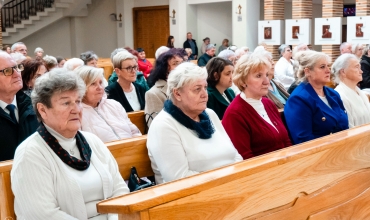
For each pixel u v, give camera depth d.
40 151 2.38
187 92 2.99
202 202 1.93
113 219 2.51
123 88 4.99
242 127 3.48
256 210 2.21
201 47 17.58
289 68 9.21
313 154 2.56
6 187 2.50
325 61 4.00
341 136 2.86
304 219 2.53
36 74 3.86
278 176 2.33
